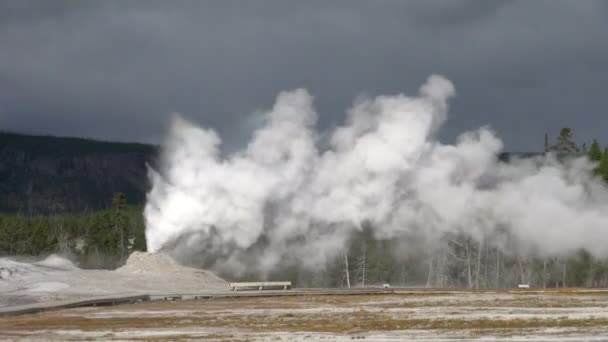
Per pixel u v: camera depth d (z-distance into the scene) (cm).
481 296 8244
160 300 8012
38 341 4362
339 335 4516
